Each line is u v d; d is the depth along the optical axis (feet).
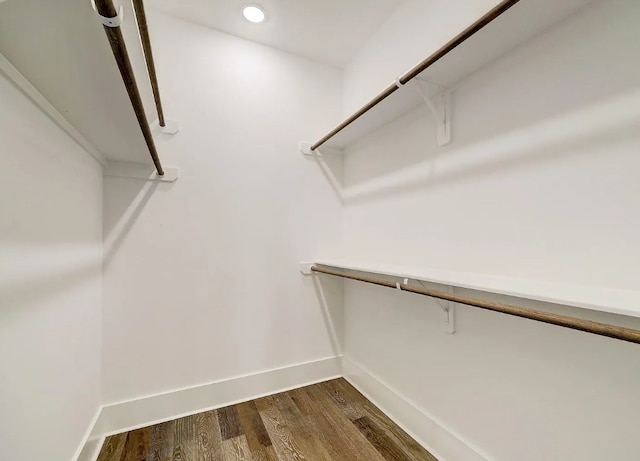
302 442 4.50
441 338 4.28
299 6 5.16
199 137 5.48
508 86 3.42
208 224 5.53
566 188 2.88
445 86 4.16
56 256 3.15
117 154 4.51
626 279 2.48
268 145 6.12
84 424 3.90
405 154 5.06
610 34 2.58
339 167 6.88
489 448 3.59
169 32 5.28
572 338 2.83
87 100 2.89
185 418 5.11
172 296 5.22
